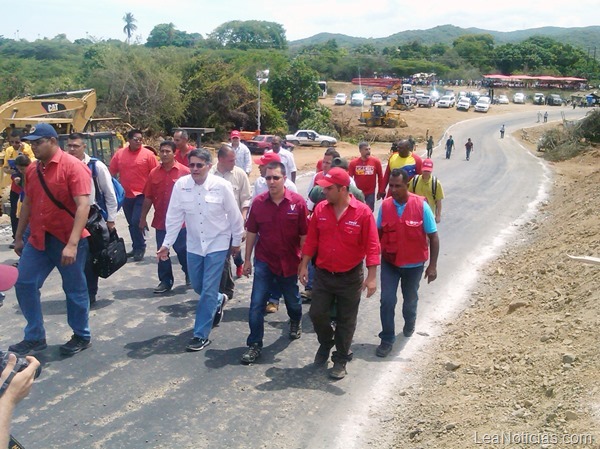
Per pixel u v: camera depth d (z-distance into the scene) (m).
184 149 9.61
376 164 10.05
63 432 4.69
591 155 33.44
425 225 6.25
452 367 5.72
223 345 6.43
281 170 5.97
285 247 6.13
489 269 9.76
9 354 2.25
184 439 4.64
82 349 6.15
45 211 5.67
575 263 7.87
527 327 6.24
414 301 6.60
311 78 53.75
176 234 6.45
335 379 5.70
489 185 21.83
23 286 5.81
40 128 5.50
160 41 151.88
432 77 118.88
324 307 5.64
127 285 8.34
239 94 43.84
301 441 4.68
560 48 139.25
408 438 4.67
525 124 64.94
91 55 68.00
